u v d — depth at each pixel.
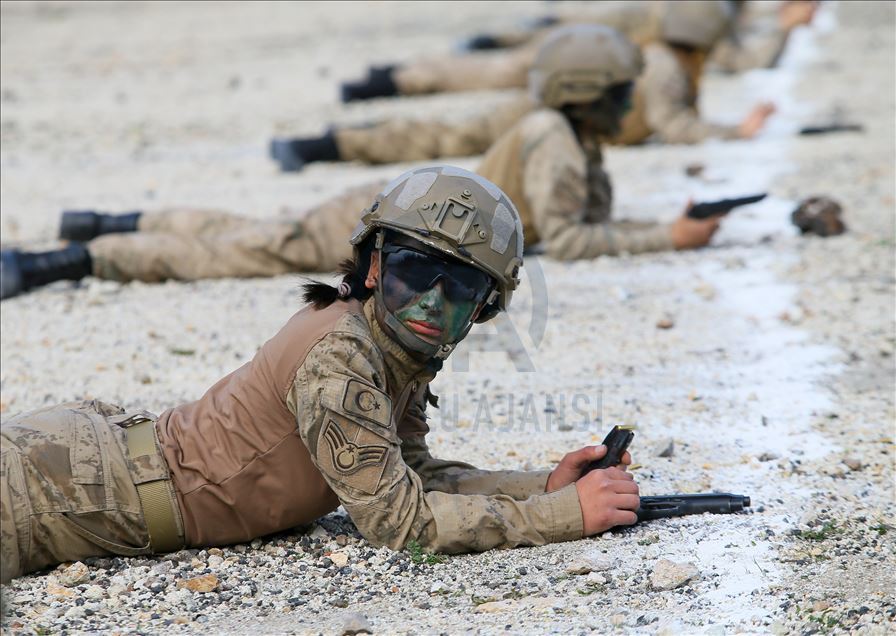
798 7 49.19
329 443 12.45
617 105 24.98
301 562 13.01
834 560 13.09
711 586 12.45
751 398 18.53
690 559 13.06
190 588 12.37
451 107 43.47
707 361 20.27
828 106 42.91
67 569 12.64
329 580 12.62
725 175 33.59
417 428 13.98
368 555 13.02
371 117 42.16
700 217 26.27
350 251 24.62
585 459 13.88
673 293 23.78
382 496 12.66
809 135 38.41
